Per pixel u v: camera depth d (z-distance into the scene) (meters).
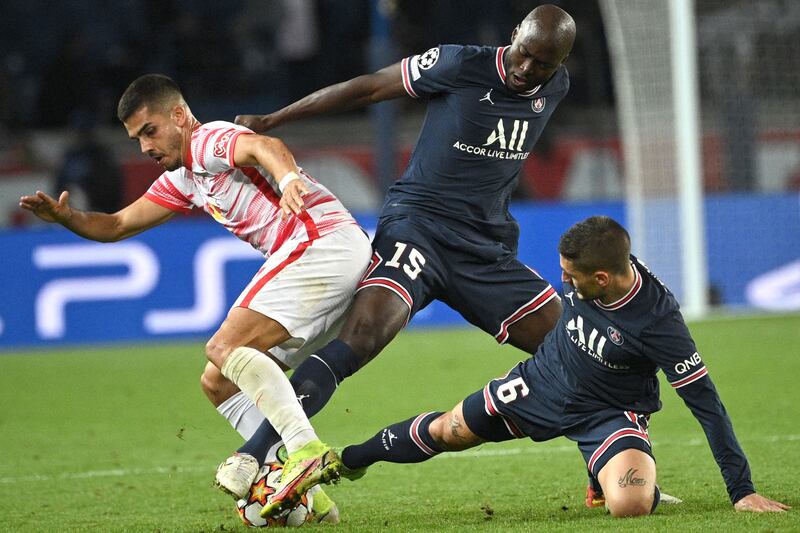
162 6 59.94
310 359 15.09
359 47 61.16
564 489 17.34
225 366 14.47
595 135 57.62
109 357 38.97
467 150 17.19
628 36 42.56
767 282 47.09
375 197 53.28
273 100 60.12
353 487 18.14
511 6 61.03
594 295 14.05
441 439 15.45
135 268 42.59
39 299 42.03
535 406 15.03
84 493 18.31
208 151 14.73
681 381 13.98
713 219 46.53
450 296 17.58
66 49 57.88
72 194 49.22
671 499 15.45
